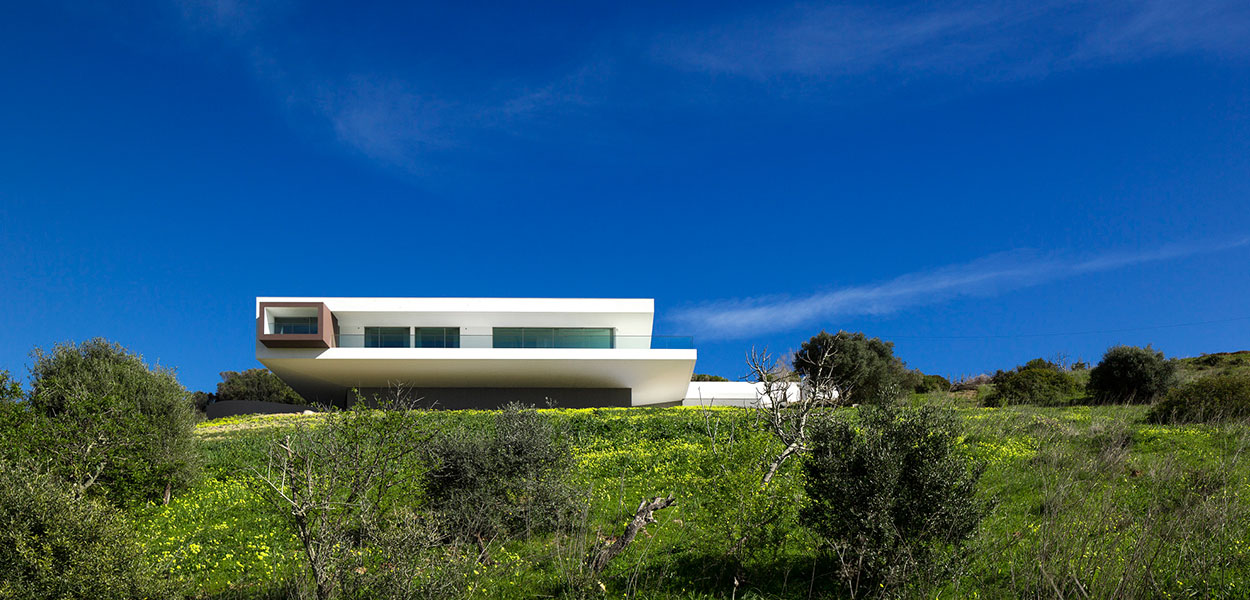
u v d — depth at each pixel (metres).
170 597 7.42
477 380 41.66
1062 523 7.86
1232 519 7.80
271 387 59.84
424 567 7.63
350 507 7.88
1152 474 10.21
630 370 40.47
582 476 14.52
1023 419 16.25
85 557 6.80
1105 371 30.92
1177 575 6.84
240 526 11.78
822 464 7.75
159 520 12.70
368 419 8.07
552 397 43.09
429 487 10.66
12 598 6.52
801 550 8.70
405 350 37.84
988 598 7.07
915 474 7.44
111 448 12.48
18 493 6.91
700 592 7.92
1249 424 14.23
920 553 7.21
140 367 15.60
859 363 36.72
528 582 8.57
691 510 10.79
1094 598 6.37
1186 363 43.66
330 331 38.41
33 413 12.45
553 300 40.88
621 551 8.98
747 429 9.29
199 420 31.00
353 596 7.25
